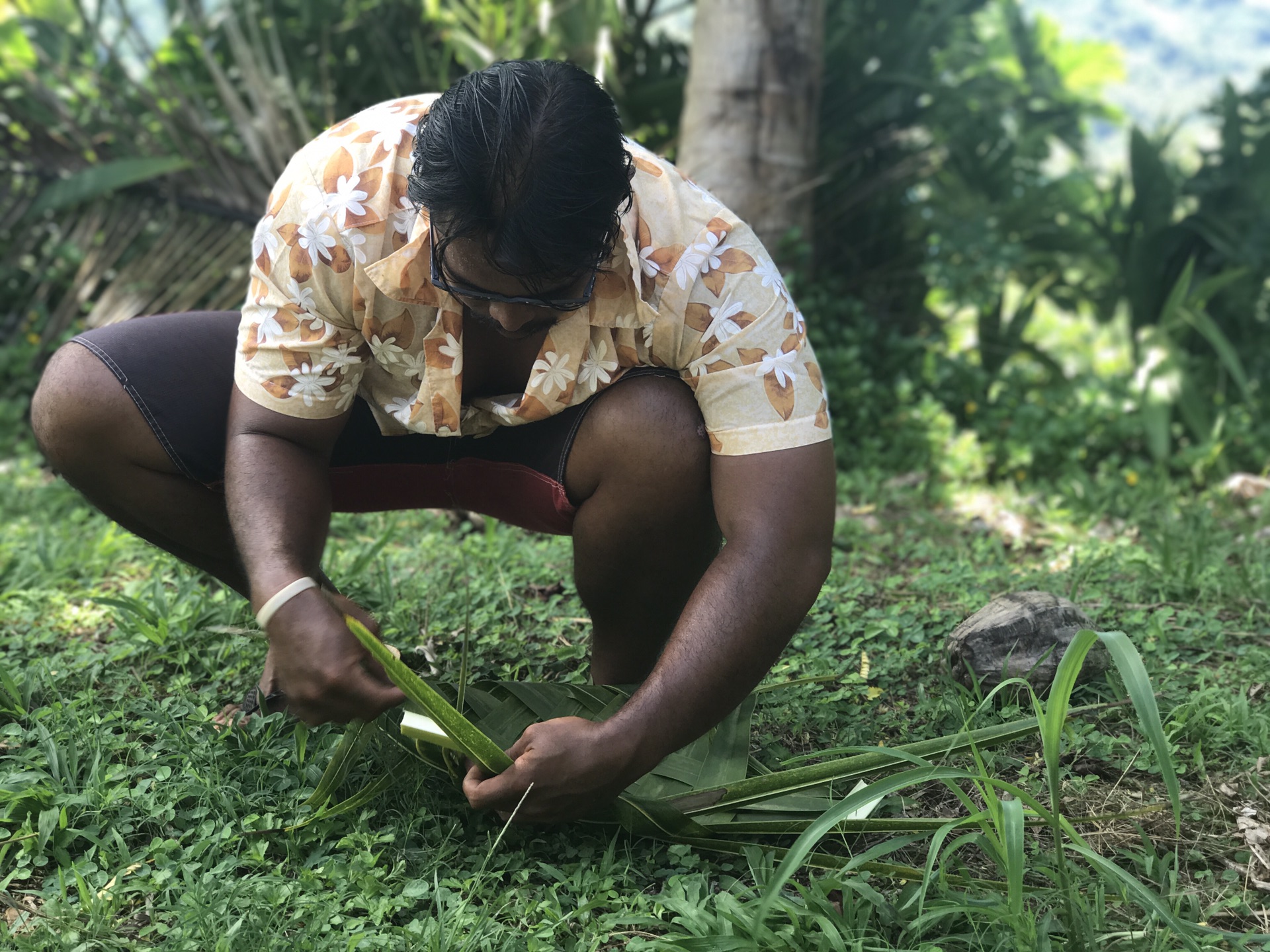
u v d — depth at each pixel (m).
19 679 2.49
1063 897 1.71
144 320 2.25
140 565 3.38
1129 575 3.33
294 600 1.75
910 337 6.29
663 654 1.79
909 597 3.16
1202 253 6.29
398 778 2.06
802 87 5.33
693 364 1.88
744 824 1.95
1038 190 6.78
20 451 5.16
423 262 1.75
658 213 1.84
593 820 1.97
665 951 1.65
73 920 1.74
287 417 1.93
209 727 2.26
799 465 1.84
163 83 6.41
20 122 6.16
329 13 6.39
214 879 1.82
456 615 2.90
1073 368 8.50
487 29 6.15
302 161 1.84
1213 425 5.41
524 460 2.18
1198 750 2.22
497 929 1.73
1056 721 1.59
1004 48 8.38
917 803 2.15
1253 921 1.82
